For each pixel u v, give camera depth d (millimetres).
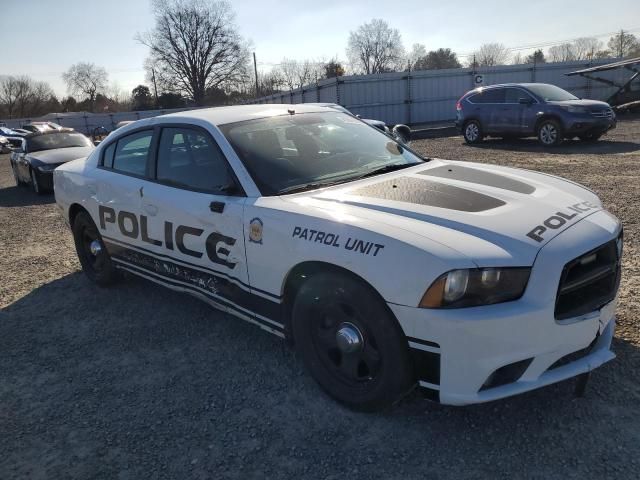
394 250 2371
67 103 91500
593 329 2475
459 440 2512
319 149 3607
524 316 2242
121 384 3256
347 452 2494
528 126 13859
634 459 2295
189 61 69625
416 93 25016
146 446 2645
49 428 2852
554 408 2678
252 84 72125
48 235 7316
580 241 2443
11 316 4453
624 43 64812
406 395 2596
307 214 2766
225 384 3162
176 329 3969
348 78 23594
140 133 4117
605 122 12969
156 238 3803
